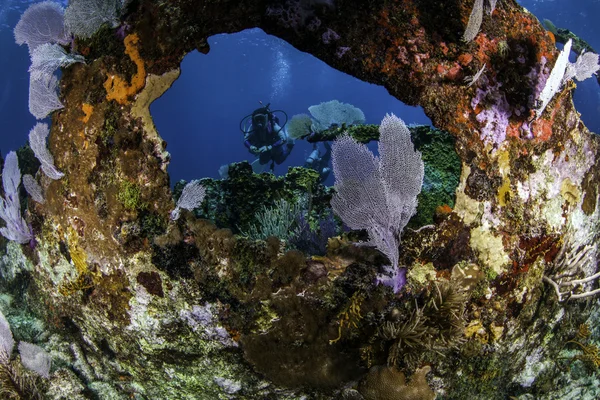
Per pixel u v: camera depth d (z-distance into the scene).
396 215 2.21
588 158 2.75
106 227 2.41
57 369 3.02
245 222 4.51
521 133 2.35
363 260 2.29
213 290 2.31
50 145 2.63
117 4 2.33
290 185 4.83
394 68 2.28
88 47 2.40
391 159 2.20
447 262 2.33
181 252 2.30
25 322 3.37
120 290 2.50
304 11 2.27
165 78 2.31
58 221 2.69
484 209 2.32
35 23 2.50
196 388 2.66
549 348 3.14
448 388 2.67
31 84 2.43
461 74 2.24
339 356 2.39
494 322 2.51
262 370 2.45
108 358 2.96
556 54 2.38
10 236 3.06
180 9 2.21
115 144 2.30
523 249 2.45
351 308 2.25
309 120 5.34
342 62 2.34
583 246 2.92
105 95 2.30
